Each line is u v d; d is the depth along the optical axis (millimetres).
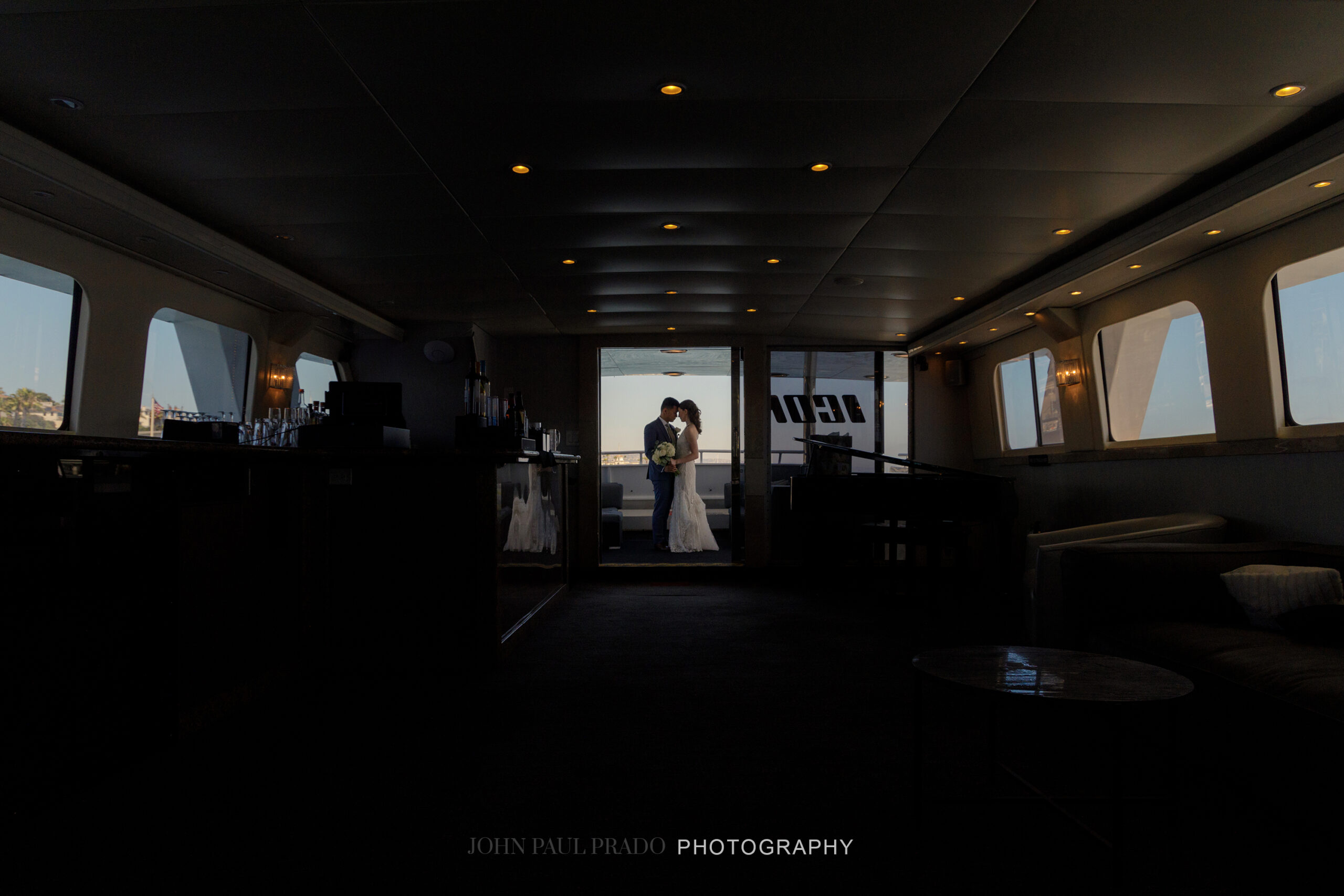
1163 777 2465
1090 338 5906
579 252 5121
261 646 3318
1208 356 4648
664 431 9352
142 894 1775
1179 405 5141
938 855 1959
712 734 2895
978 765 2576
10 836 2064
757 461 8109
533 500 4949
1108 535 4531
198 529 2881
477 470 3832
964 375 8531
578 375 8148
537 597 5070
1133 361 5590
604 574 7875
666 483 9344
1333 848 1918
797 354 8312
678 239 4832
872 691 3494
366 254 5133
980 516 6031
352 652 3797
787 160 3621
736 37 2613
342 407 3773
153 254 4578
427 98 3023
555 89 2969
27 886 1812
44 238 4059
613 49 2686
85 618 2342
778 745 2768
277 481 3453
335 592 3811
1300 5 2406
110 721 2445
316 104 3066
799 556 8219
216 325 5609
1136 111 3143
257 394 6164
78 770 2311
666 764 2590
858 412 8367
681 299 6500
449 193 4027
